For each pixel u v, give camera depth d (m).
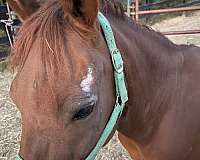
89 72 1.15
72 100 1.10
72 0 1.13
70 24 1.17
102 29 1.30
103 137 1.29
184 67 1.61
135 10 4.52
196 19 7.17
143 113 1.51
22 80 1.12
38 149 1.11
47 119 1.09
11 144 3.18
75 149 1.17
